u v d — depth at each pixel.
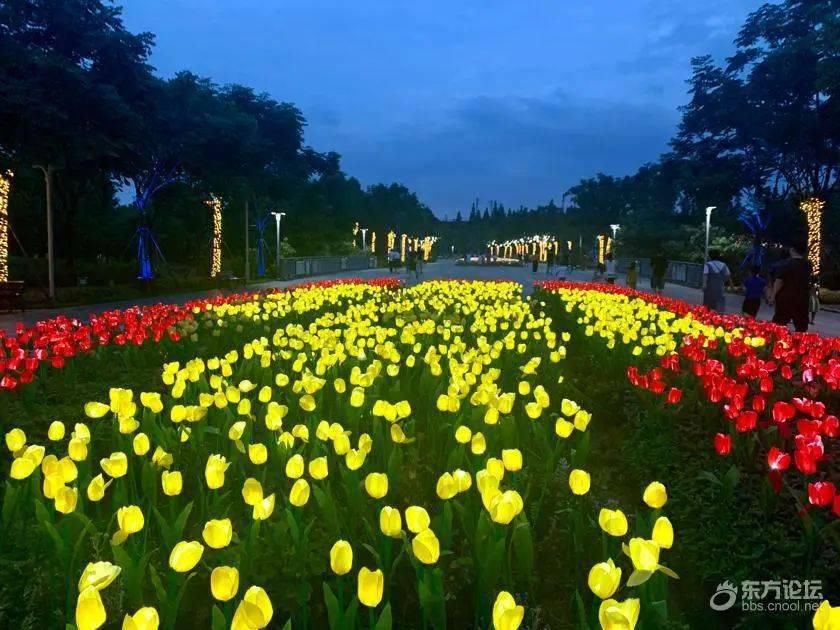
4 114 23.23
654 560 2.23
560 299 15.15
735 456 4.41
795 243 11.88
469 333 10.23
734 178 38.28
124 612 2.90
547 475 3.96
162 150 30.16
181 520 3.00
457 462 3.87
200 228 42.62
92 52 25.95
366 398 5.25
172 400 5.77
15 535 3.43
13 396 6.36
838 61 29.73
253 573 2.93
